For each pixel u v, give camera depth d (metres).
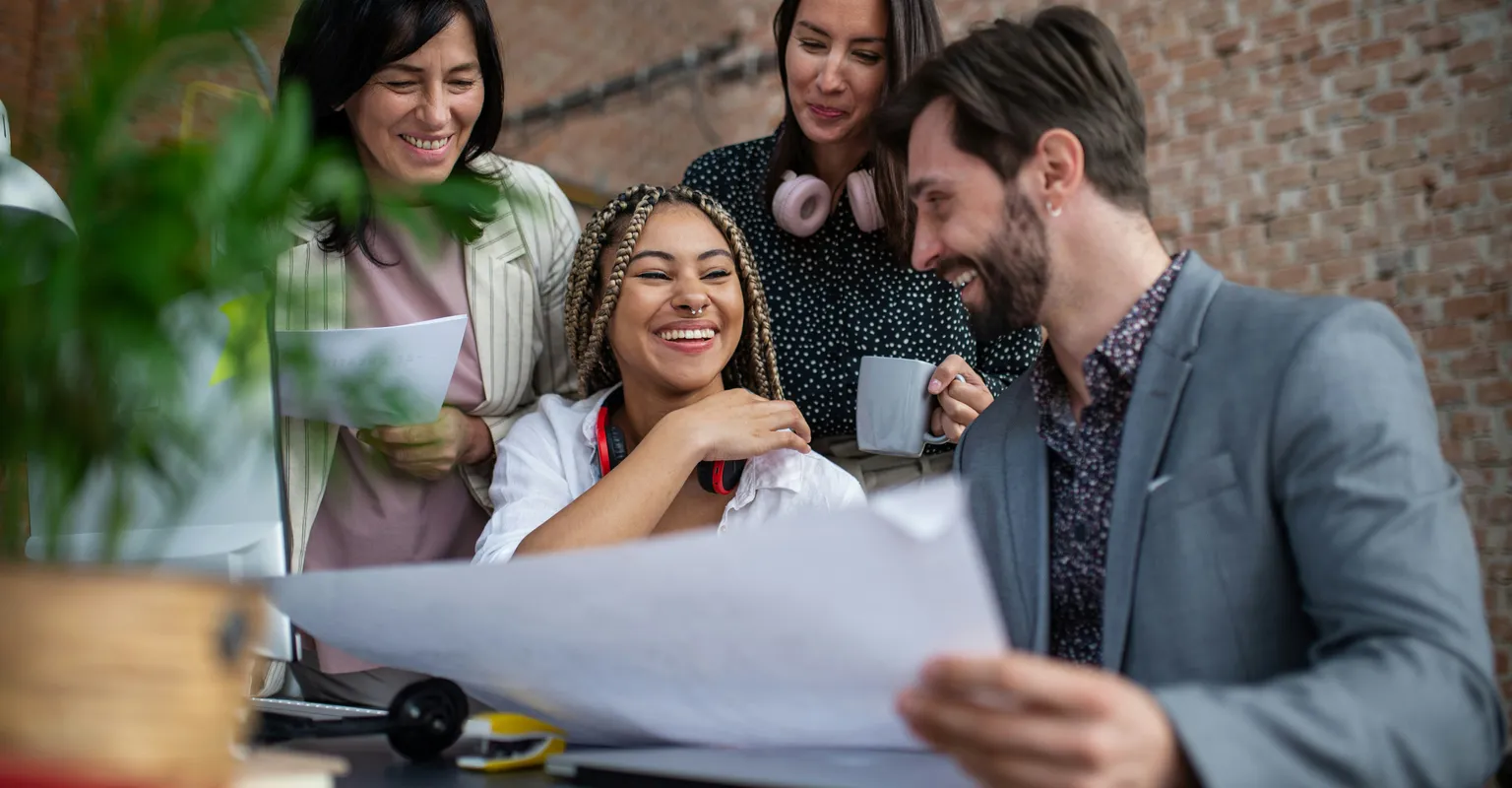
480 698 0.95
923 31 1.70
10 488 0.60
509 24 5.25
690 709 0.79
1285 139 4.37
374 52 1.48
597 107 5.44
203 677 0.58
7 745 0.54
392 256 1.61
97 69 0.58
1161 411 0.91
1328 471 0.80
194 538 0.92
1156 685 0.87
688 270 1.54
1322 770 0.65
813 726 0.76
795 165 1.82
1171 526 0.88
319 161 0.61
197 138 0.60
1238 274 4.43
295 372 0.67
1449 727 0.69
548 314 1.76
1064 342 0.99
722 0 5.52
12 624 0.54
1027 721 0.60
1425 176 4.10
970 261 0.97
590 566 0.66
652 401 1.59
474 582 0.72
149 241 0.55
